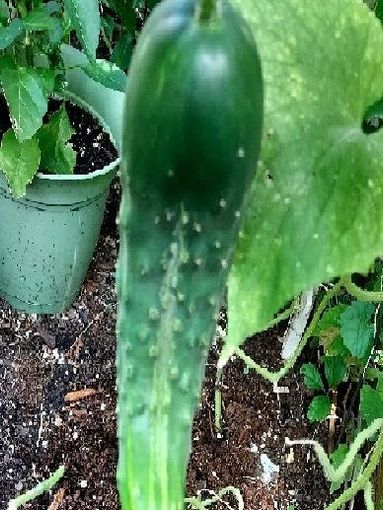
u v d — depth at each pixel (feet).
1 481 2.63
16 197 2.33
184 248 0.78
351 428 2.77
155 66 0.65
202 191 0.71
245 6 0.93
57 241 2.62
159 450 0.87
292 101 0.92
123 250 0.83
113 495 2.67
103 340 2.94
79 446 2.72
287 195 0.90
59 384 2.83
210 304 0.84
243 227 0.89
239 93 0.65
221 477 2.72
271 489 2.73
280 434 2.83
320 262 0.91
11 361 2.84
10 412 2.75
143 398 0.86
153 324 0.84
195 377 0.88
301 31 0.94
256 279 0.89
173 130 0.66
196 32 0.65
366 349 2.45
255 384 2.90
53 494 2.63
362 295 1.54
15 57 2.40
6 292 2.90
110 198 3.22
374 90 0.98
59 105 2.78
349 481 2.65
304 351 2.99
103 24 2.85
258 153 0.71
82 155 2.73
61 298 2.88
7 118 2.69
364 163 0.94
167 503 0.86
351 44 0.96
